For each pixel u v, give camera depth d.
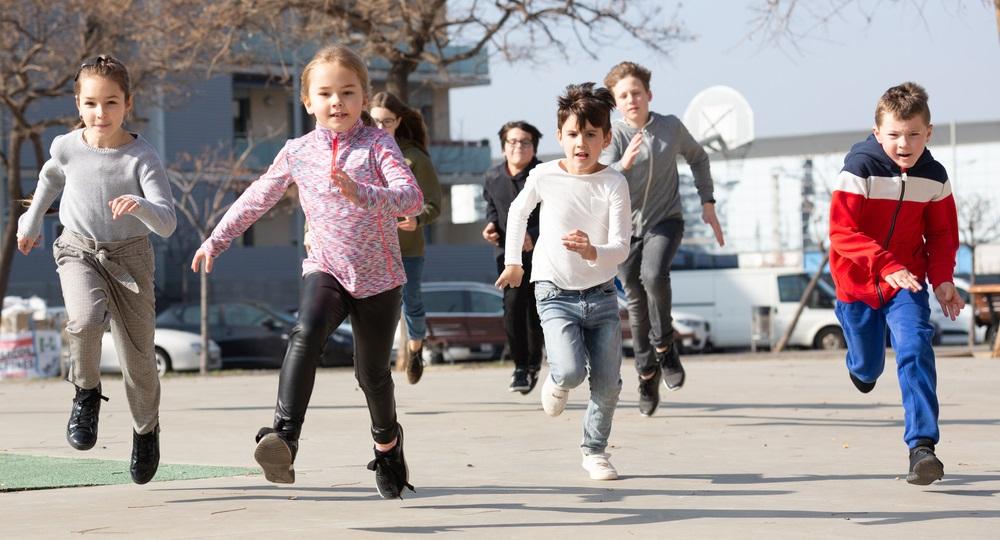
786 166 80.50
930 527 6.58
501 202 13.53
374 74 43.84
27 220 7.65
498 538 6.39
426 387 17.44
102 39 32.47
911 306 7.93
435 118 60.00
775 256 65.38
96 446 10.77
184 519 6.98
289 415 6.68
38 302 34.44
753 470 8.76
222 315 35.75
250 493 7.89
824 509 7.14
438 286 35.34
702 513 7.06
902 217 8.05
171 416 13.48
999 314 30.47
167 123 55.84
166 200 7.34
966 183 84.94
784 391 15.58
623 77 11.51
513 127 13.52
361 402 15.05
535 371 13.59
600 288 8.37
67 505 7.48
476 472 8.83
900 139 7.91
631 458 9.45
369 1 26.62
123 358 7.61
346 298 6.95
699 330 41.09
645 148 11.51
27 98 33.69
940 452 9.60
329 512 7.19
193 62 30.30
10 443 11.07
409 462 9.39
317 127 7.10
